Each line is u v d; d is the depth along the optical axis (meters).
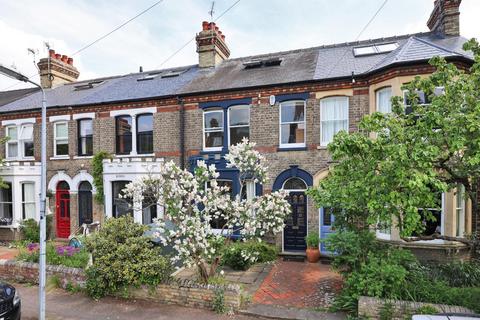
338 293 7.34
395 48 11.65
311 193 6.98
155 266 7.14
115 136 13.64
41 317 6.06
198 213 6.88
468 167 5.18
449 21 11.45
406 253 7.12
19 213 14.30
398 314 5.64
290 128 11.38
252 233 7.01
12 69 5.75
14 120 15.34
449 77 5.54
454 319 3.94
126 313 6.55
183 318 6.29
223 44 15.47
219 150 12.05
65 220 14.44
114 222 7.96
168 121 12.83
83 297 7.40
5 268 8.64
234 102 11.84
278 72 12.30
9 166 14.27
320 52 13.52
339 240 7.29
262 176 7.93
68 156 14.30
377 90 10.02
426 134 4.88
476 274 6.92
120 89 14.96
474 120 4.51
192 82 13.45
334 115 10.85
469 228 9.05
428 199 4.56
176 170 7.04
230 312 6.46
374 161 4.92
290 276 8.70
